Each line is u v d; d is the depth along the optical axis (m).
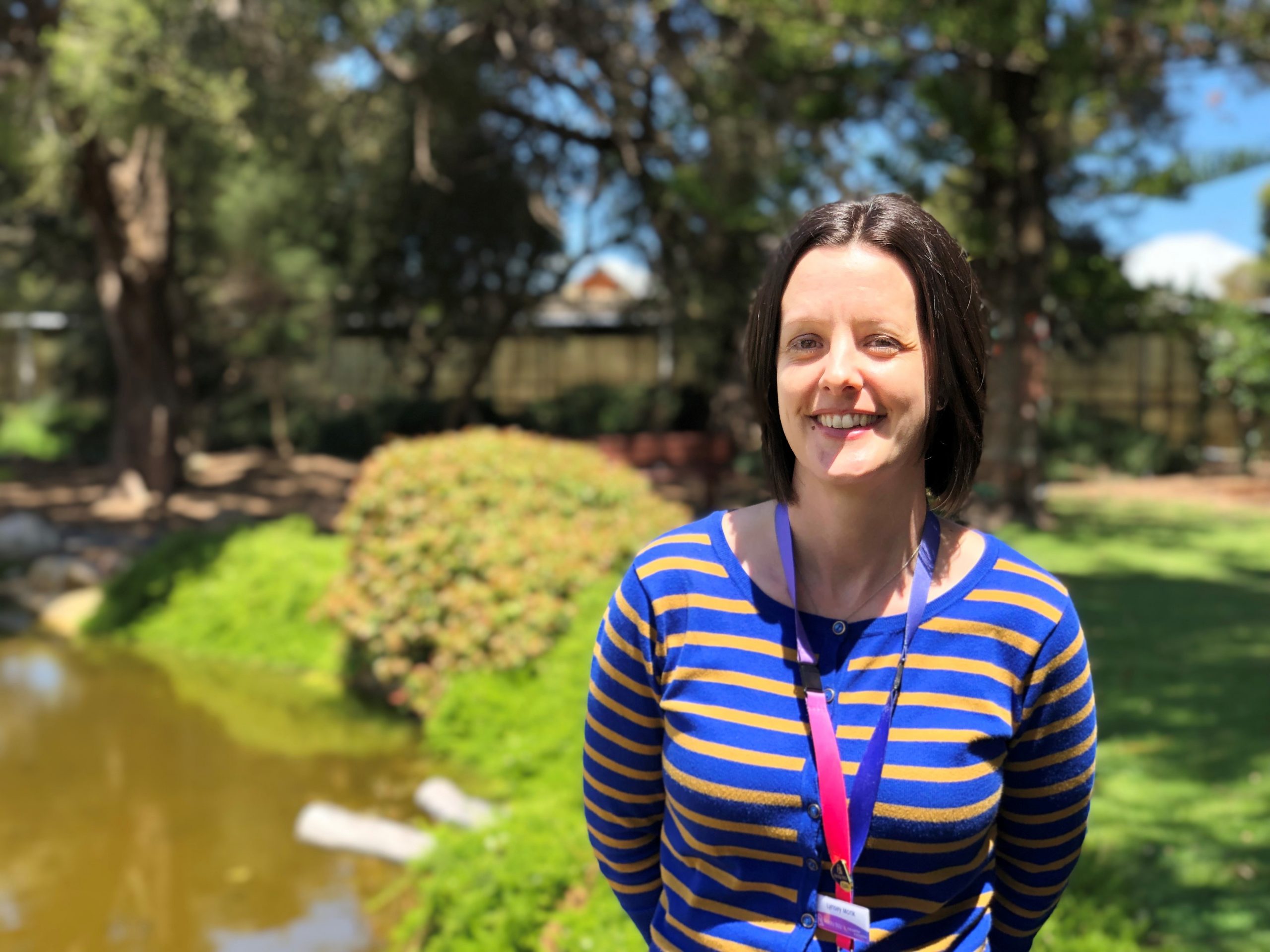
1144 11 9.34
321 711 6.39
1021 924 1.29
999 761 1.14
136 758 5.60
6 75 10.76
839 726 1.14
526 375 23.89
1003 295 10.34
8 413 21.92
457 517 6.05
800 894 1.16
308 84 11.01
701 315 16.25
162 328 14.48
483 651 5.72
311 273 18.12
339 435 21.00
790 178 11.06
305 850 4.48
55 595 9.16
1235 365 16.64
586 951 2.84
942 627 1.15
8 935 3.79
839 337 1.13
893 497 1.17
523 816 3.72
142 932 3.83
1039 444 11.30
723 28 13.71
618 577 5.99
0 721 6.21
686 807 1.20
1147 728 4.99
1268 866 3.54
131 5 9.06
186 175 13.57
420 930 3.44
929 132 10.05
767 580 1.21
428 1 11.22
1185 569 9.13
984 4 8.78
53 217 16.62
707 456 14.02
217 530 9.28
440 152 15.88
